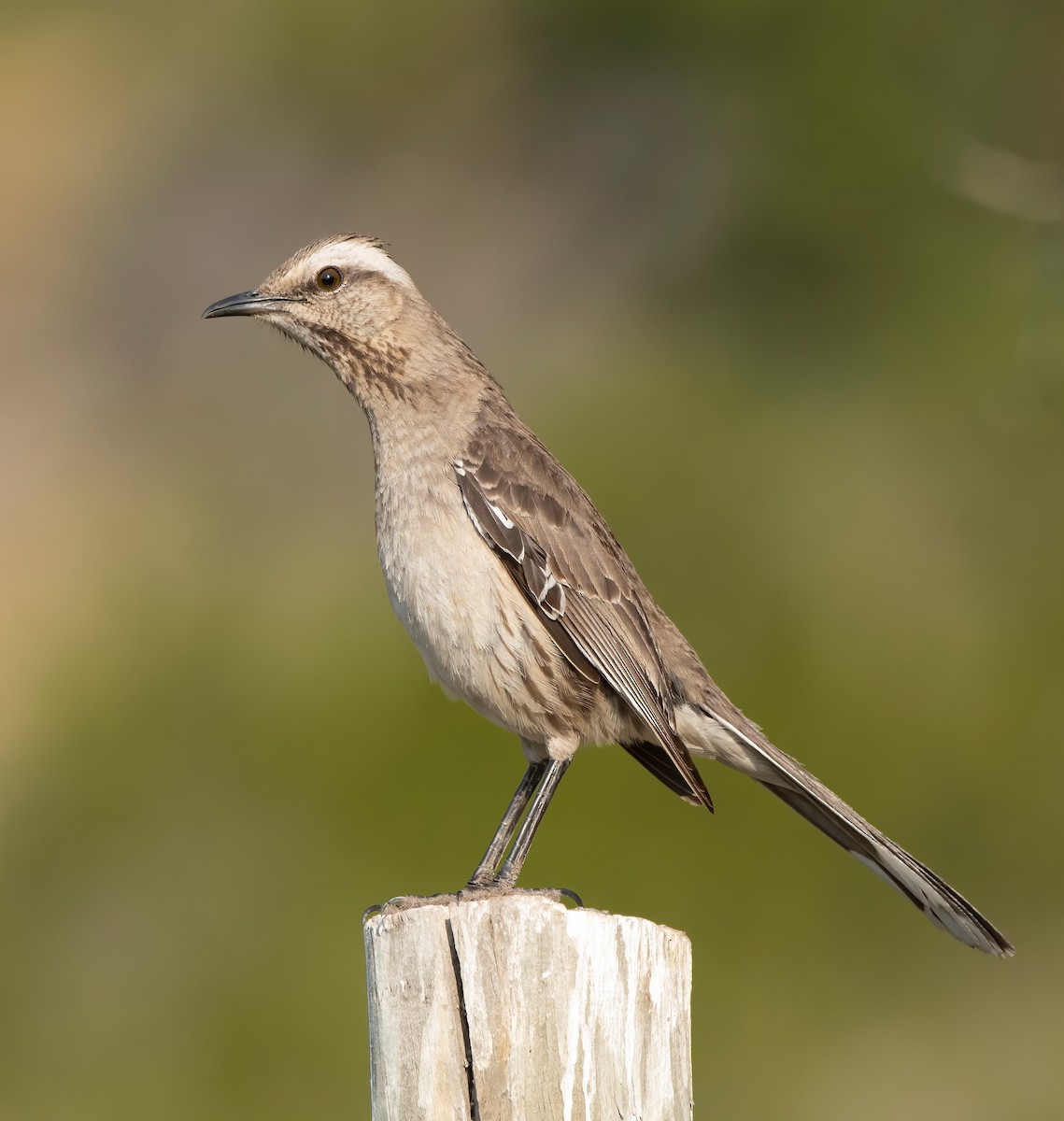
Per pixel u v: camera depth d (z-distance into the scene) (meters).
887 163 15.88
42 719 15.84
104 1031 13.20
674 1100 5.83
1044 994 13.16
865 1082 12.59
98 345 22.69
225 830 13.62
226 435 20.94
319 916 12.90
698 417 14.88
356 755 13.29
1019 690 13.59
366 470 19.89
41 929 13.66
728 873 12.56
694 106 19.41
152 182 23.70
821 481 14.66
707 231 18.23
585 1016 5.68
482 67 21.55
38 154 24.47
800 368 16.00
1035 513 14.41
